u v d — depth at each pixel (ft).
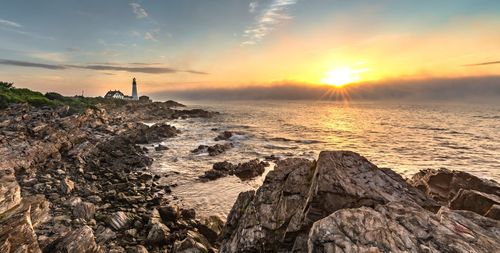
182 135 216.54
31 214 54.95
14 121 147.02
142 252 49.62
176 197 85.76
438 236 27.99
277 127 275.18
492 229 29.27
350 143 184.24
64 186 81.82
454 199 52.60
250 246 39.78
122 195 80.74
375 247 27.04
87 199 76.48
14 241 40.29
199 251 48.44
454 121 342.44
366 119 378.53
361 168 44.21
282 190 47.09
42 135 131.13
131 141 171.53
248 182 101.55
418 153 153.38
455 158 141.08
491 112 537.65
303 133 232.12
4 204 52.39
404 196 39.29
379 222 30.42
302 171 50.21
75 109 234.79
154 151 155.33
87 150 132.05
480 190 66.80
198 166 124.26
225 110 602.03
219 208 77.71
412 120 360.07
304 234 37.24
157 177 105.81
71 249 44.80
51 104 236.02
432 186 74.74
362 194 38.29
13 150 103.86
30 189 79.61
